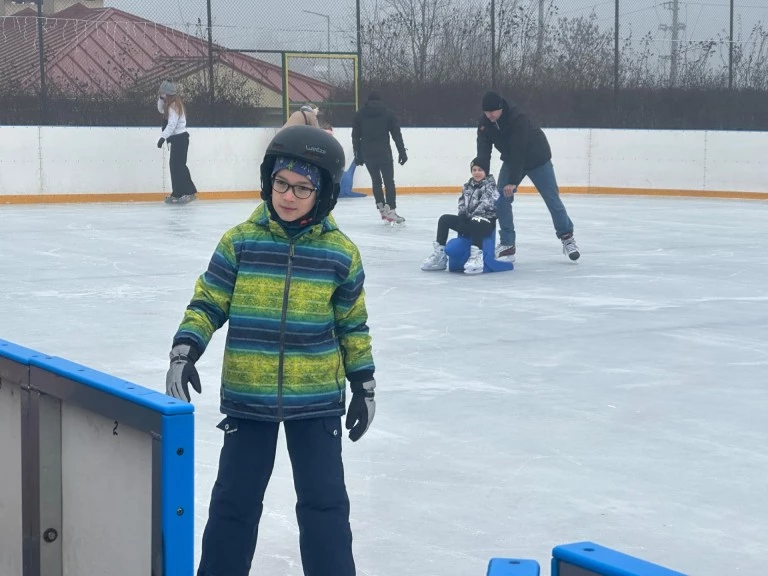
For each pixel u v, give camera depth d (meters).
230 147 19.38
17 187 17.78
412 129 20.78
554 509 3.90
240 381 2.84
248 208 17.09
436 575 3.32
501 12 21.28
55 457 2.55
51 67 18.69
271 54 20.28
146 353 6.39
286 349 2.82
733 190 20.11
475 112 21.42
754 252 11.73
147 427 2.17
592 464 4.41
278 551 3.52
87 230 13.46
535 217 15.96
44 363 2.51
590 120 21.52
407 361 6.29
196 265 10.30
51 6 23.77
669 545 3.58
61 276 9.53
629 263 10.80
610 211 16.98
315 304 2.83
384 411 5.19
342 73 20.83
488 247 10.04
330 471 2.87
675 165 20.55
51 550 2.58
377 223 14.77
